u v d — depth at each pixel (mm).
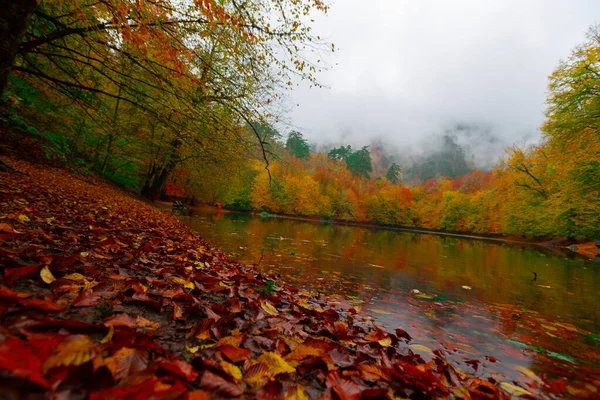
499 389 1719
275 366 1265
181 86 4594
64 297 1477
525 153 29734
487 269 8664
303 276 5047
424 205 78688
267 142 5352
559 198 21703
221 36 4184
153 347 1113
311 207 61594
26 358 731
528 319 3861
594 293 6105
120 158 15492
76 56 5305
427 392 1477
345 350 1837
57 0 4082
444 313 3797
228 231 10703
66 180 9148
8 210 3166
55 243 2445
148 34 3617
